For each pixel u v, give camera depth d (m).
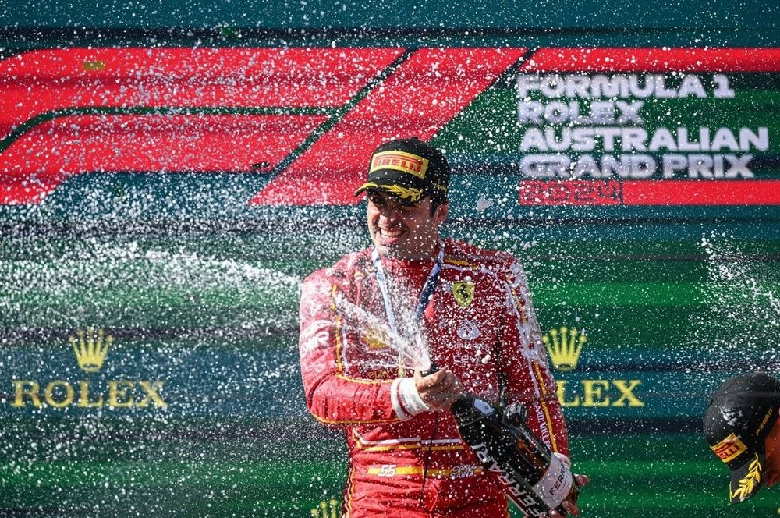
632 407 9.36
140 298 9.45
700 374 9.41
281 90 9.67
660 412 9.36
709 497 9.27
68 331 9.36
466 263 6.49
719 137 9.68
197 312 9.45
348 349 6.17
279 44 9.70
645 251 9.55
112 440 9.28
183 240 9.52
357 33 9.73
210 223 9.54
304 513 9.28
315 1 9.73
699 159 9.66
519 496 6.17
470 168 9.63
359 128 9.67
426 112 9.70
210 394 9.38
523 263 9.53
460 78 9.73
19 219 9.42
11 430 9.22
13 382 9.27
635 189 9.62
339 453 9.34
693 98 9.72
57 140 9.52
